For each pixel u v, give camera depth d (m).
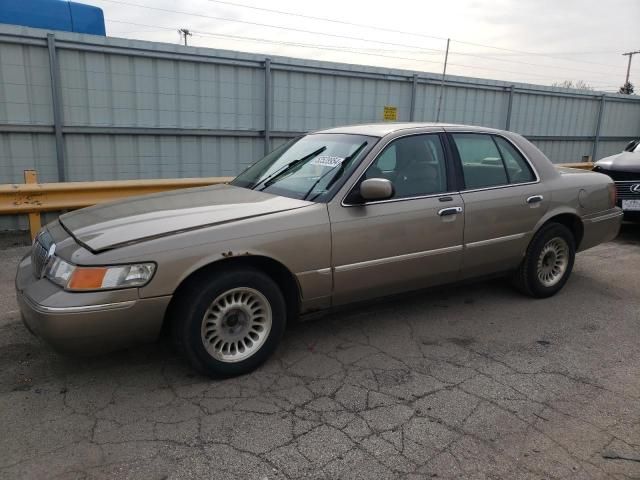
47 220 6.83
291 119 9.77
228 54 8.77
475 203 4.30
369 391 3.28
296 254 3.47
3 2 7.76
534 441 2.79
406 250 3.96
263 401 3.15
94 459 2.60
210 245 3.18
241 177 4.62
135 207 3.70
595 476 2.53
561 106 13.97
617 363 3.74
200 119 8.81
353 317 4.50
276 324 3.52
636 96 15.63
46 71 7.41
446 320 4.48
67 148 7.77
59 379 3.37
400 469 2.55
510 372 3.57
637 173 7.52
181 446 2.71
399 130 4.16
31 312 2.99
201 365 3.27
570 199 4.99
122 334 3.03
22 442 2.72
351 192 3.72
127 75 8.03
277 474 2.51
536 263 4.86
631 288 5.47
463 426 2.92
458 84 11.73
